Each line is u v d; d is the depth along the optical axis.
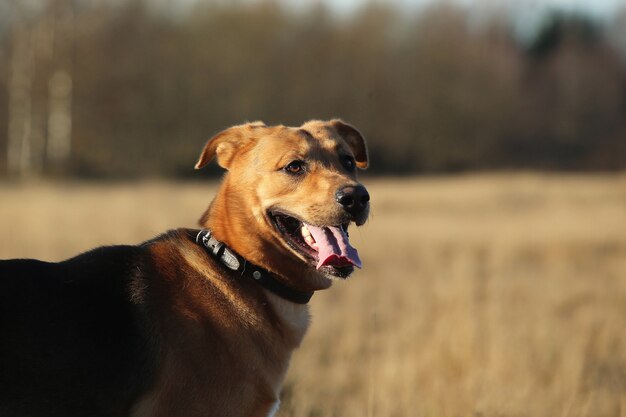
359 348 8.57
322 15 52.09
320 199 4.60
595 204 26.27
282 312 4.58
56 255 11.84
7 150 41.69
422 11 58.19
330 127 5.17
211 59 47.72
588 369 7.98
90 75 41.28
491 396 6.62
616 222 19.44
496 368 7.39
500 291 11.04
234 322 4.32
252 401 4.27
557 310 10.52
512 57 69.69
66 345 3.96
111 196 22.64
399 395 6.86
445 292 10.80
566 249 15.56
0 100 41.62
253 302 4.45
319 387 7.34
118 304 4.14
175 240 4.56
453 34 58.84
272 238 4.59
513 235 17.06
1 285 3.98
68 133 40.50
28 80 39.44
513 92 63.00
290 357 4.60
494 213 23.16
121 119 43.94
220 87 47.81
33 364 3.89
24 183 30.72
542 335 8.68
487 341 8.34
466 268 12.90
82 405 3.96
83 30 41.06
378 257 15.02
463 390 6.77
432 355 7.79
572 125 66.50
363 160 5.61
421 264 14.20
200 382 4.12
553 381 7.37
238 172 4.79
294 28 51.78
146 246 4.49
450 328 8.55
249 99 47.88
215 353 4.20
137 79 45.00
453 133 54.50
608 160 60.84
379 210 24.34
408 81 53.44
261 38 49.50
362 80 51.31
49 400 3.92
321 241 4.60
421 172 52.78
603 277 12.93
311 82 50.25
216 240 4.61
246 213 4.62
